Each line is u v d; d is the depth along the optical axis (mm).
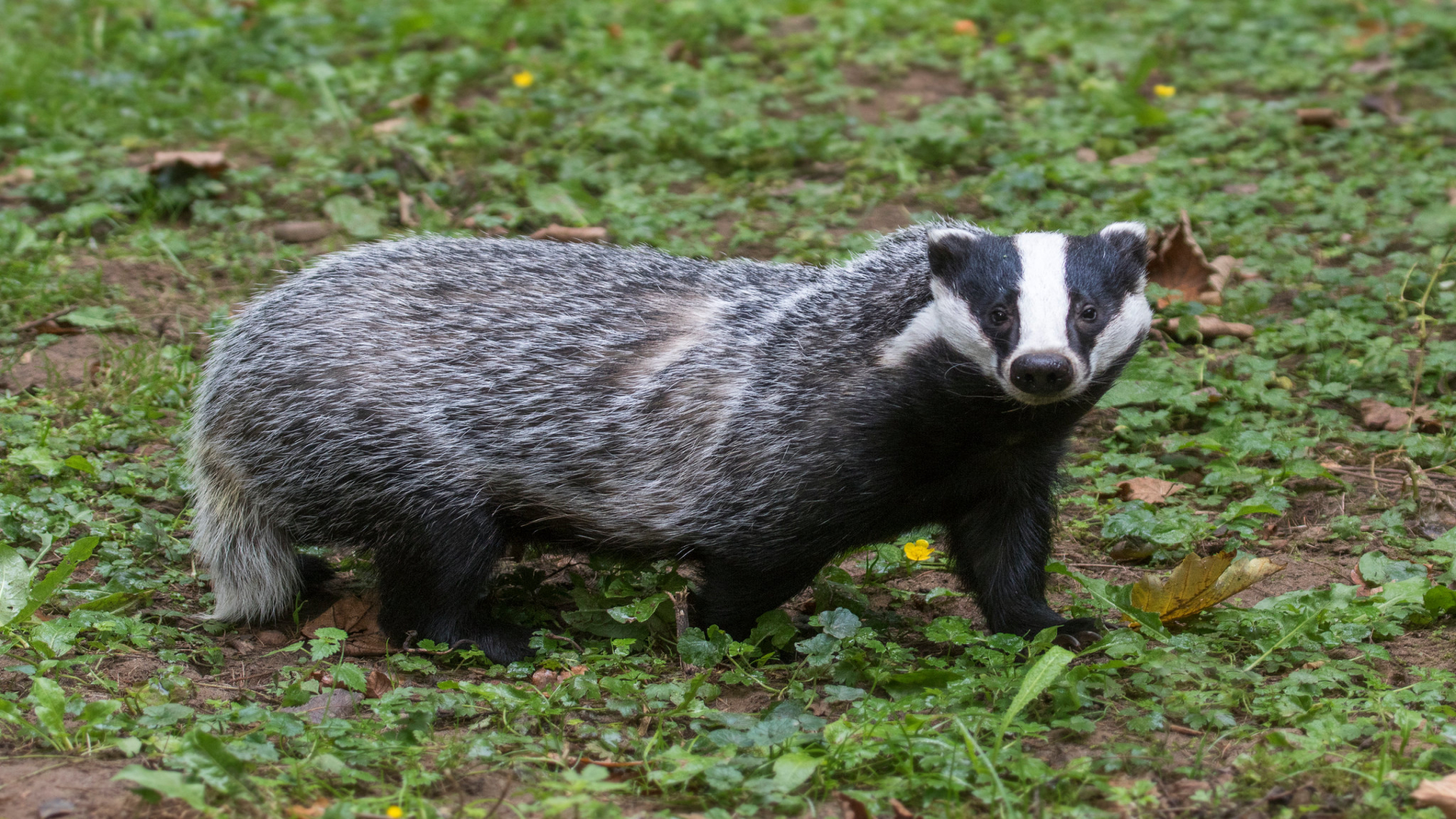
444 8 21578
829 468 8750
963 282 8422
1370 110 17906
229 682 8633
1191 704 7816
